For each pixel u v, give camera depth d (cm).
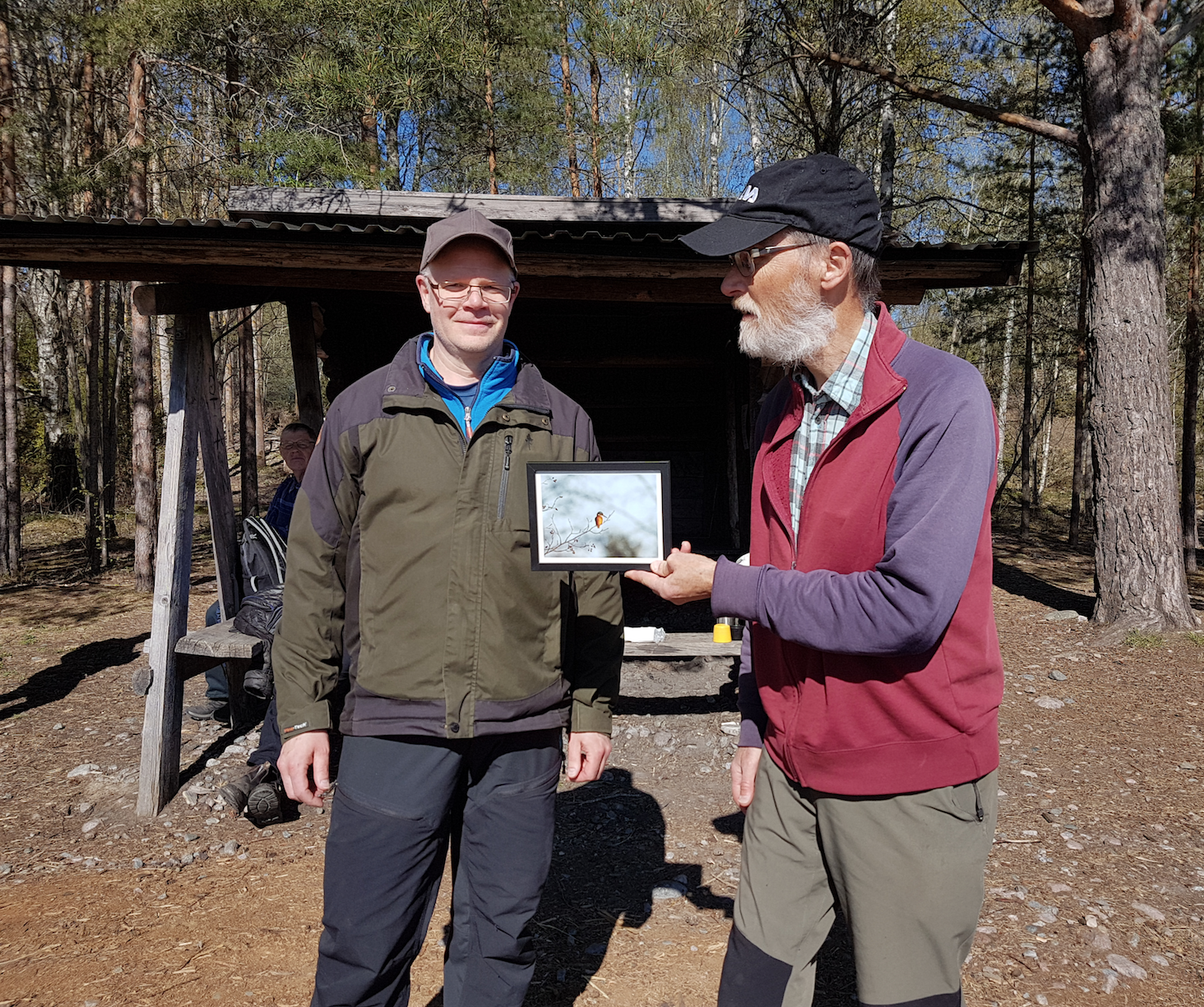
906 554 125
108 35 938
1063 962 254
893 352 142
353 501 177
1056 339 1559
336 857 169
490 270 173
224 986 246
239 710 485
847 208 142
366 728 170
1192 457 1260
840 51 984
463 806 185
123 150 1001
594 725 188
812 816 154
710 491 902
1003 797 385
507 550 170
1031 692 560
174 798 389
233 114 1082
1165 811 368
